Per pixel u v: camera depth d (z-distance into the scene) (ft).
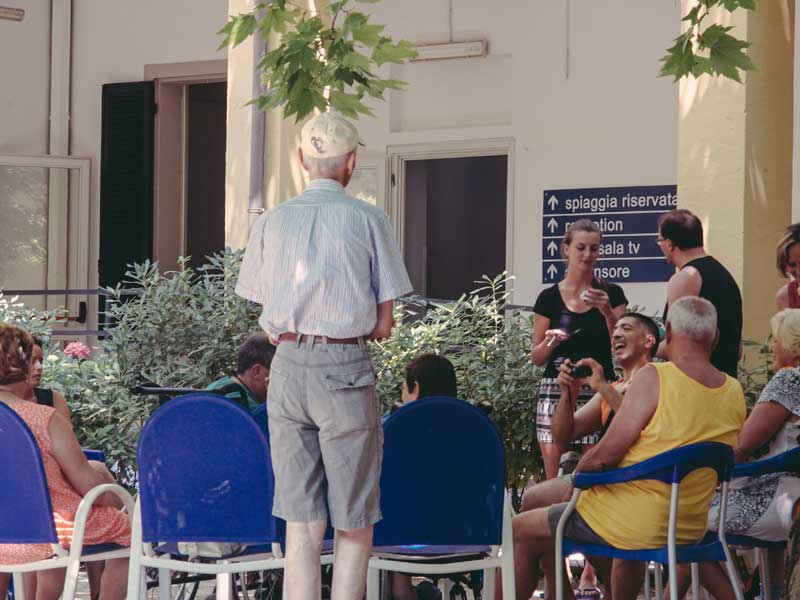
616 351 43.47
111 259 96.37
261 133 62.54
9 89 97.09
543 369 54.54
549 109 82.74
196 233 98.27
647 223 79.92
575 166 82.02
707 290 44.27
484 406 38.99
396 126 88.02
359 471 31.40
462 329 56.95
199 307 57.93
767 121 51.62
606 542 34.81
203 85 98.07
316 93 44.96
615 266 80.64
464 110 85.81
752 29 51.31
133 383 55.98
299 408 31.53
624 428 34.63
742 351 50.93
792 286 45.83
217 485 32.63
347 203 32.12
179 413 32.55
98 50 97.19
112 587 37.17
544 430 49.21
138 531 33.37
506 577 33.73
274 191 62.39
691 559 34.04
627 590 37.58
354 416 31.30
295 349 31.60
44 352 57.52
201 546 33.99
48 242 96.78
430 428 32.65
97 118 97.35
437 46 84.53
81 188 97.04
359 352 31.73
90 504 34.65
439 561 35.50
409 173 88.84
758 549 38.93
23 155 95.76
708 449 33.45
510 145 84.07
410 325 58.54
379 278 31.96
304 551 31.48
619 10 80.64
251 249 32.73
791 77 52.03
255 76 62.49
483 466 33.09
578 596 46.50
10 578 40.47
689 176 52.49
